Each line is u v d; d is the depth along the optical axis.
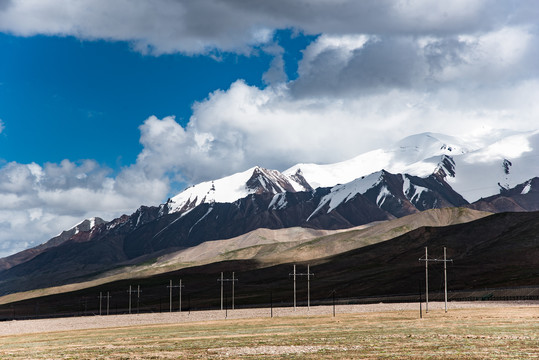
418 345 80.19
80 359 80.88
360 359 68.38
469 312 154.88
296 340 95.56
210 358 75.38
